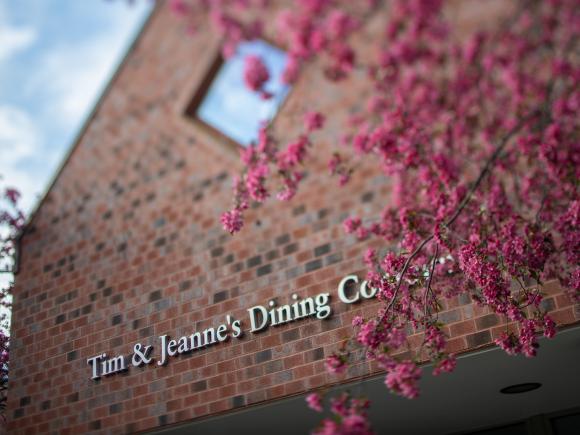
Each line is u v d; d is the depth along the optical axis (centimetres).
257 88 471
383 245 609
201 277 671
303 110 716
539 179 577
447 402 675
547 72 578
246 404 593
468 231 546
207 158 727
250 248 664
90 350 686
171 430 632
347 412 407
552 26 531
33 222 789
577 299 505
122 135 795
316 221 652
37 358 711
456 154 605
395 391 428
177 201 723
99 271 725
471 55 586
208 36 788
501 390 649
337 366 456
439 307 501
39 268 760
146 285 693
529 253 499
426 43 562
